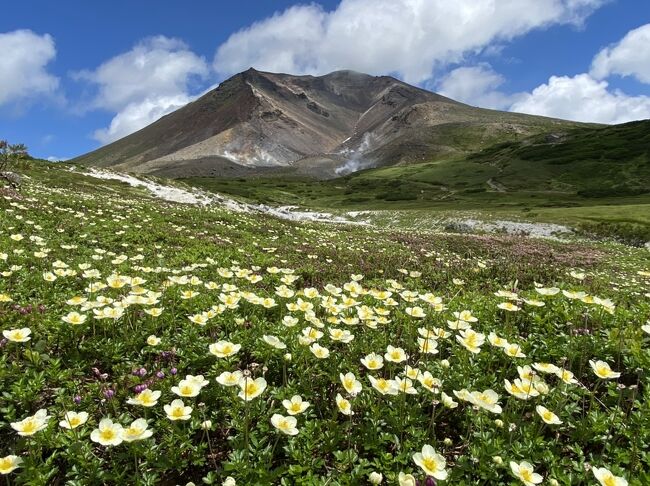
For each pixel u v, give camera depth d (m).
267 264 1.63
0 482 0.41
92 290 0.86
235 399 0.54
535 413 0.53
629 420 0.51
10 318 0.73
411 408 0.53
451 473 0.45
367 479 0.46
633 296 1.46
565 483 0.43
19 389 0.55
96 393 0.58
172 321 0.77
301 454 0.47
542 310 0.81
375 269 1.70
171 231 2.11
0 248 1.25
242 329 0.76
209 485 0.45
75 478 0.44
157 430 0.51
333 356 0.67
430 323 0.78
